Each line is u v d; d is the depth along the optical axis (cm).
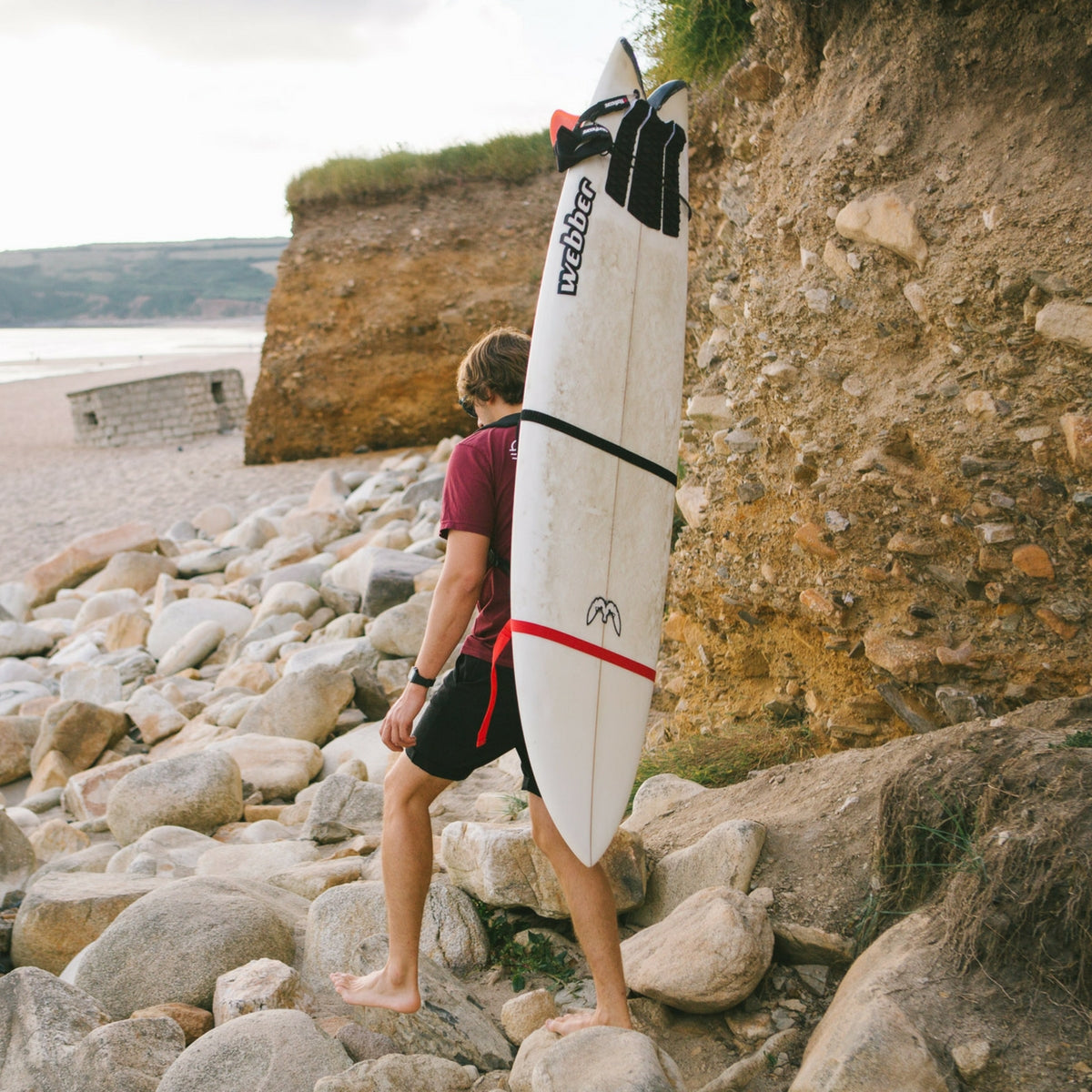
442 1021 233
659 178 247
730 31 536
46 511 1616
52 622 975
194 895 284
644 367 237
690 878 274
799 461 359
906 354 328
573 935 279
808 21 376
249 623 819
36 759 585
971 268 299
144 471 1883
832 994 230
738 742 387
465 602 212
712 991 224
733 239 494
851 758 305
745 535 392
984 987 193
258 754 509
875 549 333
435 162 1594
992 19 307
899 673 322
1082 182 278
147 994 260
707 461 430
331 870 338
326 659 624
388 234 1570
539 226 1530
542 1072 191
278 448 1666
